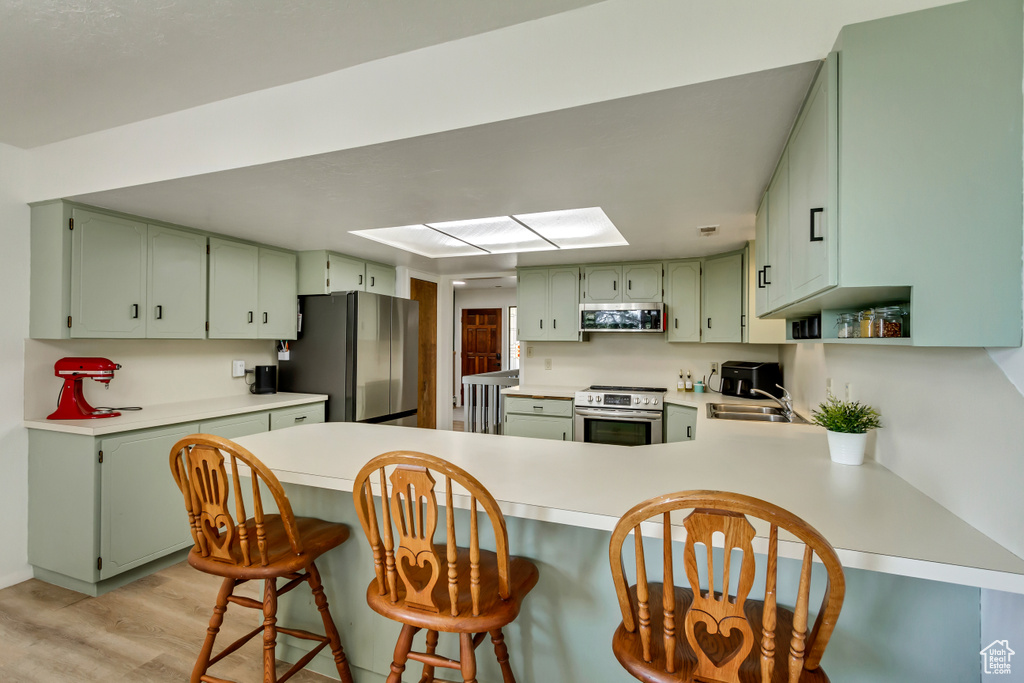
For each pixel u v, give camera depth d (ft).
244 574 4.83
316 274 12.86
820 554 2.90
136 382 10.14
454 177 6.81
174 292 9.78
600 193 7.57
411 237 12.28
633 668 3.37
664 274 13.55
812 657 3.23
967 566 3.18
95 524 7.88
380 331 13.42
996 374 3.50
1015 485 3.28
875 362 5.84
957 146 3.44
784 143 5.58
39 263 8.28
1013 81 3.35
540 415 13.92
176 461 4.94
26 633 6.99
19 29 4.87
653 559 4.64
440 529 5.59
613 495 4.49
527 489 4.67
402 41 5.19
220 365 11.94
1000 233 3.37
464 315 28.55
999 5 3.38
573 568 4.91
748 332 11.14
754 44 4.13
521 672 5.11
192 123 6.73
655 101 4.61
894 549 3.40
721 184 7.04
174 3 4.49
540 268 14.93
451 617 3.94
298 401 11.58
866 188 3.60
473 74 5.13
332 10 4.63
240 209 8.64
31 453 8.44
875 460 5.80
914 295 3.52
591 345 15.25
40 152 8.16
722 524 3.06
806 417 9.11
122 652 6.57
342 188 7.38
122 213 8.87
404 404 14.49
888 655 3.96
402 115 5.45
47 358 8.68
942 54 3.46
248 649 6.65
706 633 3.71
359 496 4.21
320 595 5.54
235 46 5.23
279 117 6.14
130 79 5.92
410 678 5.67
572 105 4.71
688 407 11.68
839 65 3.73
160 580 8.62
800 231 4.81
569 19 4.73
